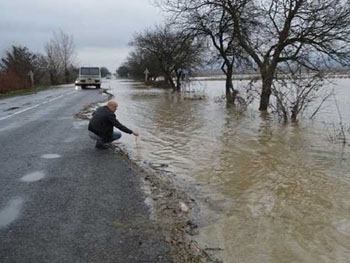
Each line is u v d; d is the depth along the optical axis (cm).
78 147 1042
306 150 1073
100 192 673
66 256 448
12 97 3031
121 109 2177
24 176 763
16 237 495
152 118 1769
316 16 1641
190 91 3806
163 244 486
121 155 962
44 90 4081
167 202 639
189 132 1370
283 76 1784
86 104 2300
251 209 634
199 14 2262
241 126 1505
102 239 493
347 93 3153
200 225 566
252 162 940
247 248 502
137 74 7638
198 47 2725
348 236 542
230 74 2483
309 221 589
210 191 721
